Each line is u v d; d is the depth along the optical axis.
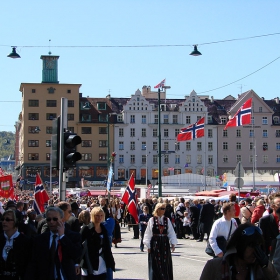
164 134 103.44
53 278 7.96
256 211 14.27
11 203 15.37
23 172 99.31
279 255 7.60
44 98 99.94
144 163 102.81
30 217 15.76
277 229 11.01
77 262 8.73
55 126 14.30
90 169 101.50
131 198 23.89
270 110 104.75
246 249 5.15
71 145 14.02
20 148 115.19
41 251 8.02
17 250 8.07
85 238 10.14
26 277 7.98
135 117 103.19
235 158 104.12
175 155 103.38
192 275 15.39
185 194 55.69
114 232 22.66
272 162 104.50
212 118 104.75
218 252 10.78
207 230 27.39
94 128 102.12
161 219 12.85
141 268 17.20
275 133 104.88
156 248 12.65
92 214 10.24
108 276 10.30
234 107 104.38
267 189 56.19
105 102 104.44
